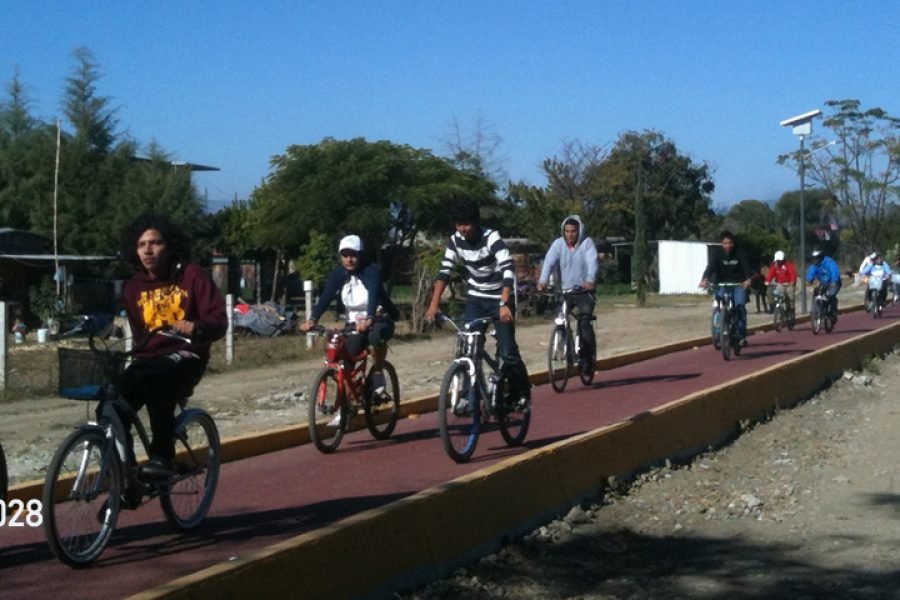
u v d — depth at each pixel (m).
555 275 14.78
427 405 13.12
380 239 40.75
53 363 19.84
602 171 64.06
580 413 12.65
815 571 7.56
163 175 43.72
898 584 7.25
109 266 40.59
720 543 8.25
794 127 33.34
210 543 6.98
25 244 34.38
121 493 6.41
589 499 9.09
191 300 6.55
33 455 10.90
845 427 13.62
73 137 43.59
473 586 6.95
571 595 6.95
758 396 13.62
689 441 11.25
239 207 47.72
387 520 6.67
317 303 9.99
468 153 57.41
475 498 7.57
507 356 9.61
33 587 6.07
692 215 68.19
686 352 20.55
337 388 10.06
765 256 50.94
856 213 59.72
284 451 10.50
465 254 9.51
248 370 19.44
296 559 5.90
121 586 6.09
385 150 40.03
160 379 6.41
